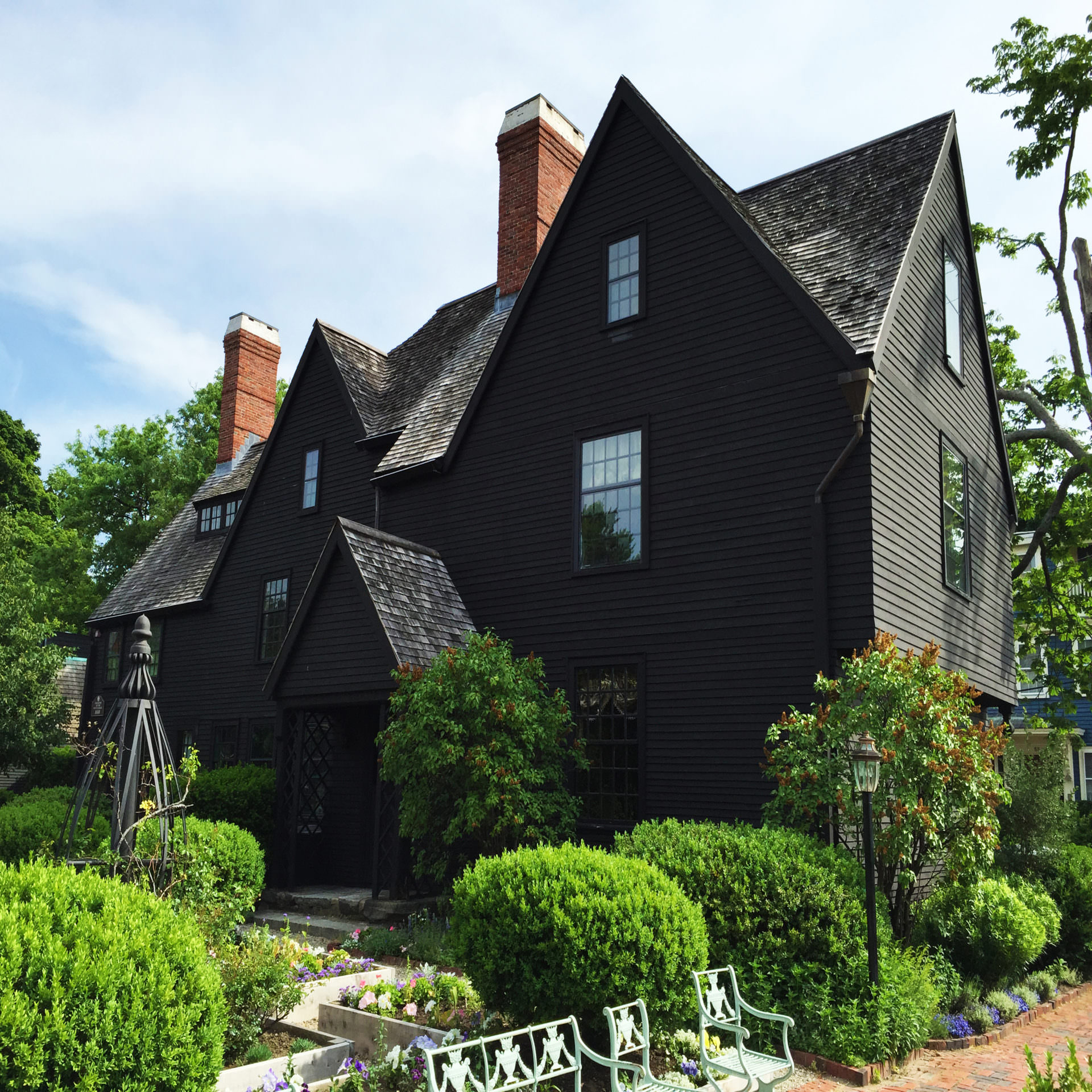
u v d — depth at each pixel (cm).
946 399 1417
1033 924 1018
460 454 1555
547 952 635
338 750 1650
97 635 2597
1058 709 2381
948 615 1330
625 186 1391
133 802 752
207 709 2111
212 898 805
